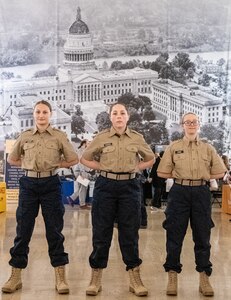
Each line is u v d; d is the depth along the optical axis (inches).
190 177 205.2
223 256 274.5
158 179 416.5
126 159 205.2
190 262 260.1
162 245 298.8
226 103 464.1
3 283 223.1
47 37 458.0
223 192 409.1
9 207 417.1
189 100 465.4
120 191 205.6
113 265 253.9
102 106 466.6
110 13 458.9
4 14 454.0
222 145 466.3
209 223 207.8
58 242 211.9
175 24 460.1
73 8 457.4
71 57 460.4
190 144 208.1
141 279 231.0
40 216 371.9
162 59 463.5
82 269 246.1
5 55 456.4
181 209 206.5
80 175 431.8
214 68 462.9
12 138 460.1
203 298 207.8
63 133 213.2
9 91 458.9
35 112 209.2
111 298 206.4
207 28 459.8
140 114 468.1
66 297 206.7
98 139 208.7
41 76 460.1
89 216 390.3
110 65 463.5
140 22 460.1
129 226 207.8
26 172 209.8
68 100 464.1
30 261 257.0
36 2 455.2
